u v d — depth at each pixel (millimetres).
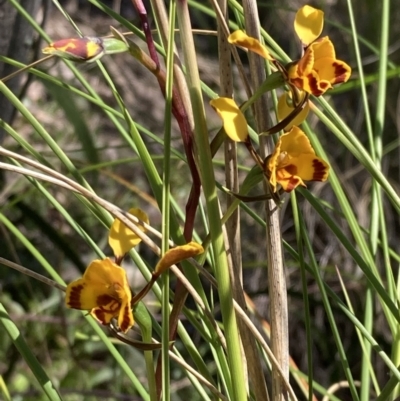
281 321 519
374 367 1319
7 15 788
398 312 515
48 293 1308
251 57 506
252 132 552
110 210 472
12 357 981
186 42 461
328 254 1472
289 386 498
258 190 1535
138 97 1736
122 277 446
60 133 1514
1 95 793
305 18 465
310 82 450
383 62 606
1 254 1077
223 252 471
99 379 1271
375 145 601
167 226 470
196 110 464
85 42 453
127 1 1838
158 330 544
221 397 501
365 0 1561
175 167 1569
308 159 454
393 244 1440
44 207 1405
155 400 478
